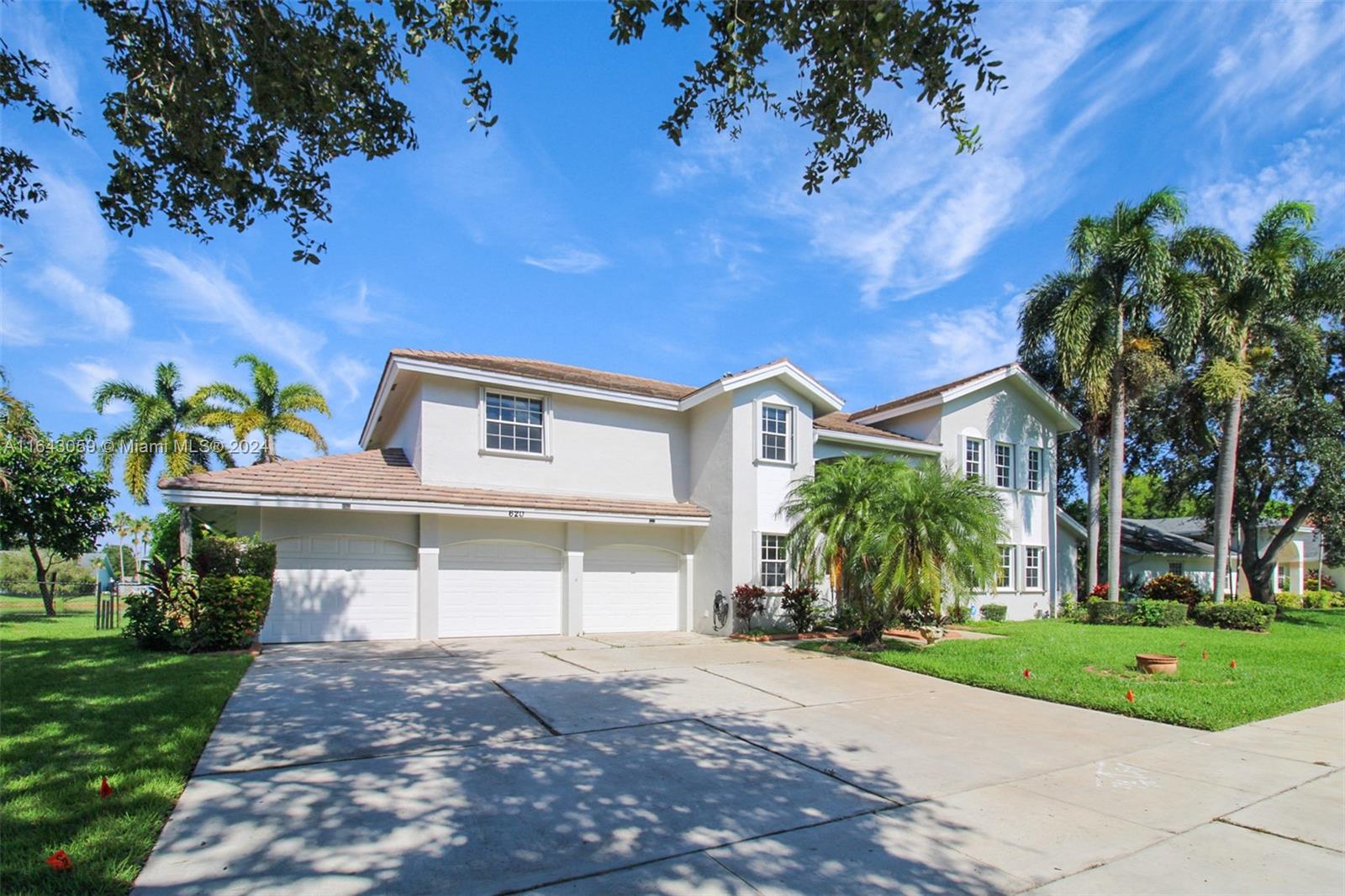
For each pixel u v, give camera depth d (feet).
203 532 42.37
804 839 15.76
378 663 36.88
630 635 54.60
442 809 16.85
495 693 29.89
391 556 48.47
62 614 78.28
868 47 15.12
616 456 58.03
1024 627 63.93
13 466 72.95
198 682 29.27
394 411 59.93
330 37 19.40
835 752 22.72
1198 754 22.93
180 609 38.78
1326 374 79.92
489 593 51.31
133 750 19.88
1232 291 70.03
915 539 43.60
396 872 13.61
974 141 16.24
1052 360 85.35
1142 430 87.86
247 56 19.31
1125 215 71.41
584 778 19.40
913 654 42.65
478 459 51.85
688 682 33.81
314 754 20.84
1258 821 17.10
